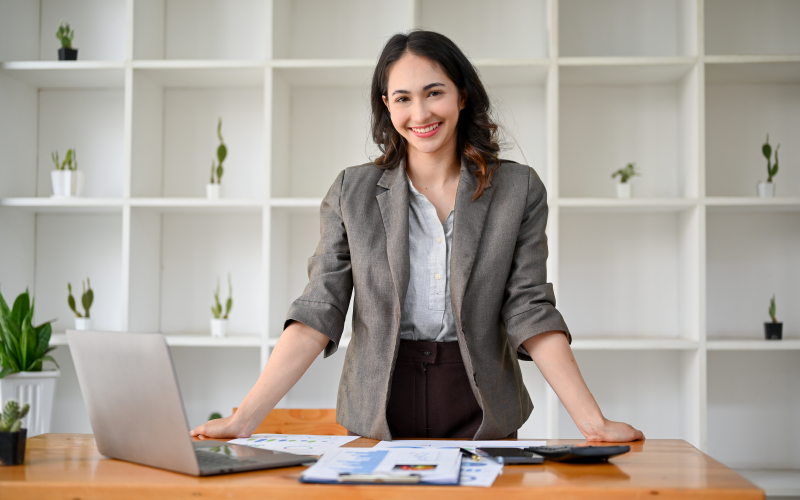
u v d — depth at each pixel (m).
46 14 2.80
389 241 1.25
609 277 2.66
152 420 0.87
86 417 2.76
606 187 2.66
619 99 2.66
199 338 2.42
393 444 1.06
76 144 2.80
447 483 0.78
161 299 2.75
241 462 0.89
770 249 2.62
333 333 1.23
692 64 2.37
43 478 0.84
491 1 2.69
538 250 1.27
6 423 0.93
